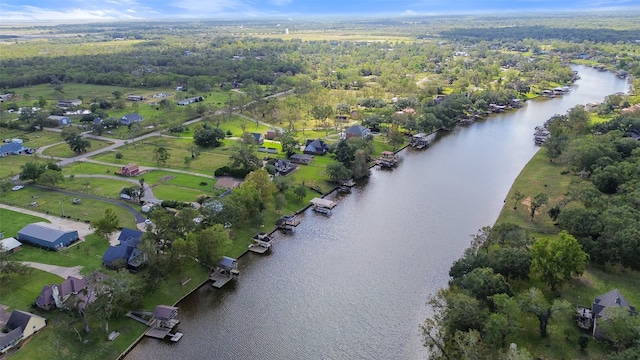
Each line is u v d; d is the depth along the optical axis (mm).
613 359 81188
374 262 131000
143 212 152125
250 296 115312
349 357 96250
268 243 137000
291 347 98625
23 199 162375
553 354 90688
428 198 176000
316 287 119250
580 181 168500
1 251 112312
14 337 91000
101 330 97875
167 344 97750
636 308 102875
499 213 161375
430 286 119812
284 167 193250
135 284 104812
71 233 130875
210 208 135125
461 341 84750
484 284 99188
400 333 103250
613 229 118875
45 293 101812
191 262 124125
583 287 111125
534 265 107250
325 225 153625
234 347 98000
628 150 190125
